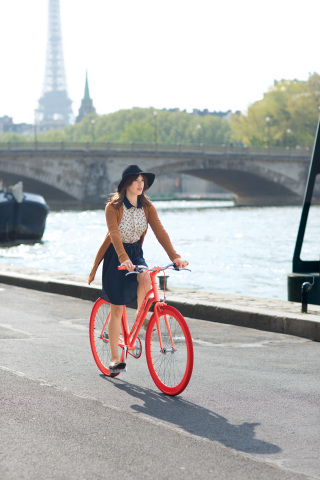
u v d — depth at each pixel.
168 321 6.49
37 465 4.67
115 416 5.81
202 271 28.91
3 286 15.24
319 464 4.77
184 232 50.53
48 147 89.25
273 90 131.62
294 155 108.94
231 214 75.94
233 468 4.66
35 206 41.59
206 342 9.02
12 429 5.42
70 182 90.12
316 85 128.75
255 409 6.04
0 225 40.56
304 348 8.64
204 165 99.44
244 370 7.50
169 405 6.16
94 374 7.29
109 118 191.00
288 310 10.18
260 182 109.44
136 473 4.55
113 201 6.68
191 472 4.58
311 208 93.06
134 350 6.88
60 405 6.11
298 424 5.62
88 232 49.91
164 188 176.62
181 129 179.62
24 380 6.97
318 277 12.05
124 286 6.76
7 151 83.75
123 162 93.69
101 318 7.33
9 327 10.14
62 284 13.81
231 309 10.33
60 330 9.93
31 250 36.84
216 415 5.87
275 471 4.62
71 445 5.07
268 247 39.50
